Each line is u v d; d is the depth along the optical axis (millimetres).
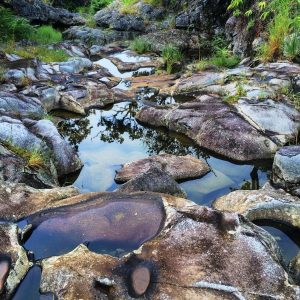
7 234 2287
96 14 14602
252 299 1870
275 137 4141
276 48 6422
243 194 3088
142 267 2016
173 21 11914
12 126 3805
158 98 5973
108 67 8422
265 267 2020
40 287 1981
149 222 2361
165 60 8477
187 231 2227
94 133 4812
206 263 2031
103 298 1880
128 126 5027
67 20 14484
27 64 6516
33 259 2197
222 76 5957
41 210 2561
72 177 3719
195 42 10039
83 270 2008
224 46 9094
